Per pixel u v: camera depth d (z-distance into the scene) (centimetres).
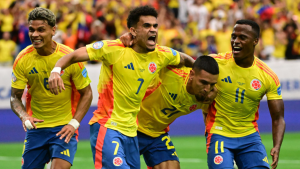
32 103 1767
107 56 1628
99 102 1692
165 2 5775
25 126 1662
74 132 1675
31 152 1764
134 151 1698
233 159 1691
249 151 1695
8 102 4219
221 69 1720
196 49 5128
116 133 1623
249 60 1692
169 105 1797
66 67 1591
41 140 1759
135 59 1648
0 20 5150
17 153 3481
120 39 1672
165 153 1875
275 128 1717
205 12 5672
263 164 1653
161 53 1686
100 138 1620
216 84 1720
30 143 1766
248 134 1727
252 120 1748
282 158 3100
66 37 4856
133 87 1648
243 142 1714
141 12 1612
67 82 1725
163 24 5428
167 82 1764
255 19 5434
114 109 1641
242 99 1705
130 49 1652
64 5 5275
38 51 1686
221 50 5184
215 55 1791
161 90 1778
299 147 3600
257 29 1670
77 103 1809
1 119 4222
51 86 1527
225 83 1708
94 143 1639
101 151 1602
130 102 1659
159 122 1853
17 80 1727
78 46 4881
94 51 1616
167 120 1858
